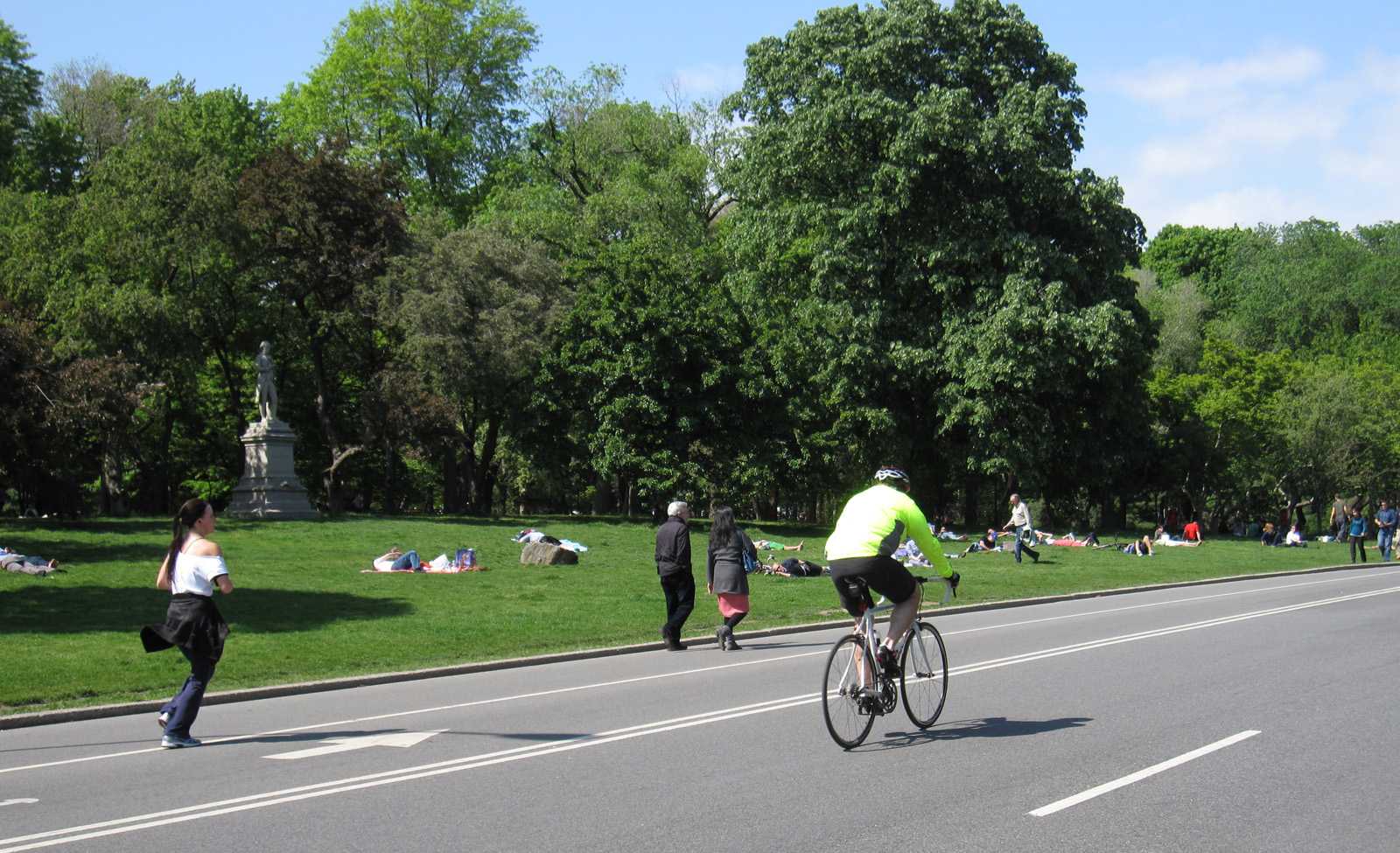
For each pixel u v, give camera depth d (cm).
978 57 4375
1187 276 9050
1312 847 628
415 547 3023
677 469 4159
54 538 2802
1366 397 5356
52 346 3400
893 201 4181
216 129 4959
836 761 852
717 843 643
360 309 4244
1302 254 8075
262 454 3703
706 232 5272
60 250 3900
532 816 708
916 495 4675
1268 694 1117
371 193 4309
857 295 4291
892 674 938
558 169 5538
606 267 4388
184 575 998
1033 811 700
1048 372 4022
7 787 826
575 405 4403
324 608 1922
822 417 4419
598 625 1833
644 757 878
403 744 955
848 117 4209
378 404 4194
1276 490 5438
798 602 2183
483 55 5631
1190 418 5394
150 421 4541
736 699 1155
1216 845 631
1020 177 4125
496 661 1495
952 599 2212
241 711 1178
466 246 4209
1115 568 3094
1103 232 4238
